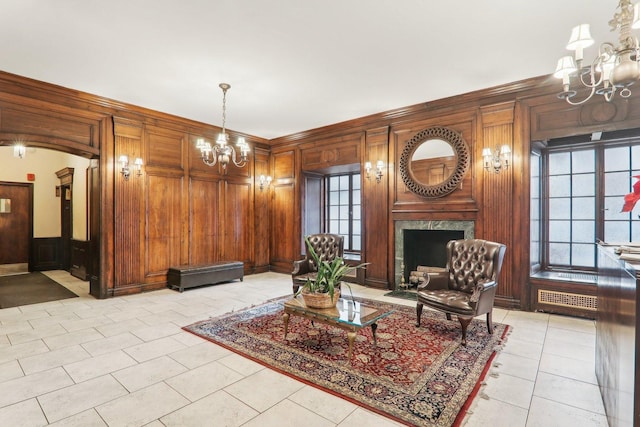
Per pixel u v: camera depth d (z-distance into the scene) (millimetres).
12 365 2645
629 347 1480
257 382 2402
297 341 3162
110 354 2859
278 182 7043
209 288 5461
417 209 5027
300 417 2002
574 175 4383
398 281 5230
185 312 4098
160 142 5422
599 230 4199
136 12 2717
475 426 1928
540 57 3496
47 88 4141
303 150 6609
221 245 6293
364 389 2311
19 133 4008
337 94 4523
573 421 1974
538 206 4492
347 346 3047
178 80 4047
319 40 3174
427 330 3479
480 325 3627
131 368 2605
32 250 7168
